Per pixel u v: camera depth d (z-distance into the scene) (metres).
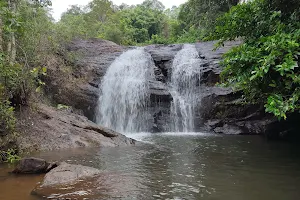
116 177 5.30
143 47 20.09
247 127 13.25
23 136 8.20
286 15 5.84
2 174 5.55
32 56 10.66
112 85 16.70
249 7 6.22
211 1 22.91
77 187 4.66
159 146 9.12
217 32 6.63
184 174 5.58
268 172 5.72
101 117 15.70
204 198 4.25
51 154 7.46
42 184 4.77
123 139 9.91
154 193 4.45
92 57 18.14
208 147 8.94
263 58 5.20
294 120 11.52
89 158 7.03
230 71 6.70
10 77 7.99
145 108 15.50
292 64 4.36
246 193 4.47
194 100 15.36
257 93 6.43
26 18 10.52
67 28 17.48
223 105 14.16
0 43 8.59
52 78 14.48
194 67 16.28
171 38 32.88
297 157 7.20
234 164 6.45
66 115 10.69
